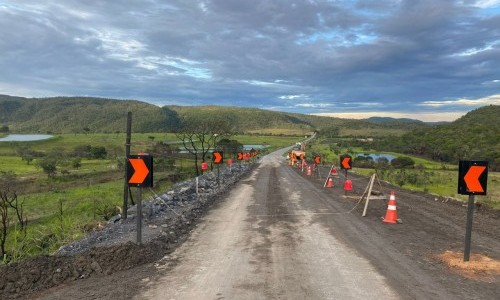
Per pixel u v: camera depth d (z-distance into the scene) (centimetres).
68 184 3900
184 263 697
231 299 525
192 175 3067
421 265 684
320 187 2141
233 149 6369
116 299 529
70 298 535
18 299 537
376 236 920
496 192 2362
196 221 1123
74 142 11662
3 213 1296
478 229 1010
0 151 9825
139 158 768
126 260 686
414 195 1803
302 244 839
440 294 546
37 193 2970
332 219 1152
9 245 1166
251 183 2394
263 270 653
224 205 1450
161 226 1001
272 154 9044
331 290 558
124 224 1039
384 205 1445
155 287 573
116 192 2897
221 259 722
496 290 565
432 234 945
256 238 899
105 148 9012
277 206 1421
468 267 671
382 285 580
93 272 639
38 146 10712
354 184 2355
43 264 646
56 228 1208
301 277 616
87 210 2033
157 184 2558
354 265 682
